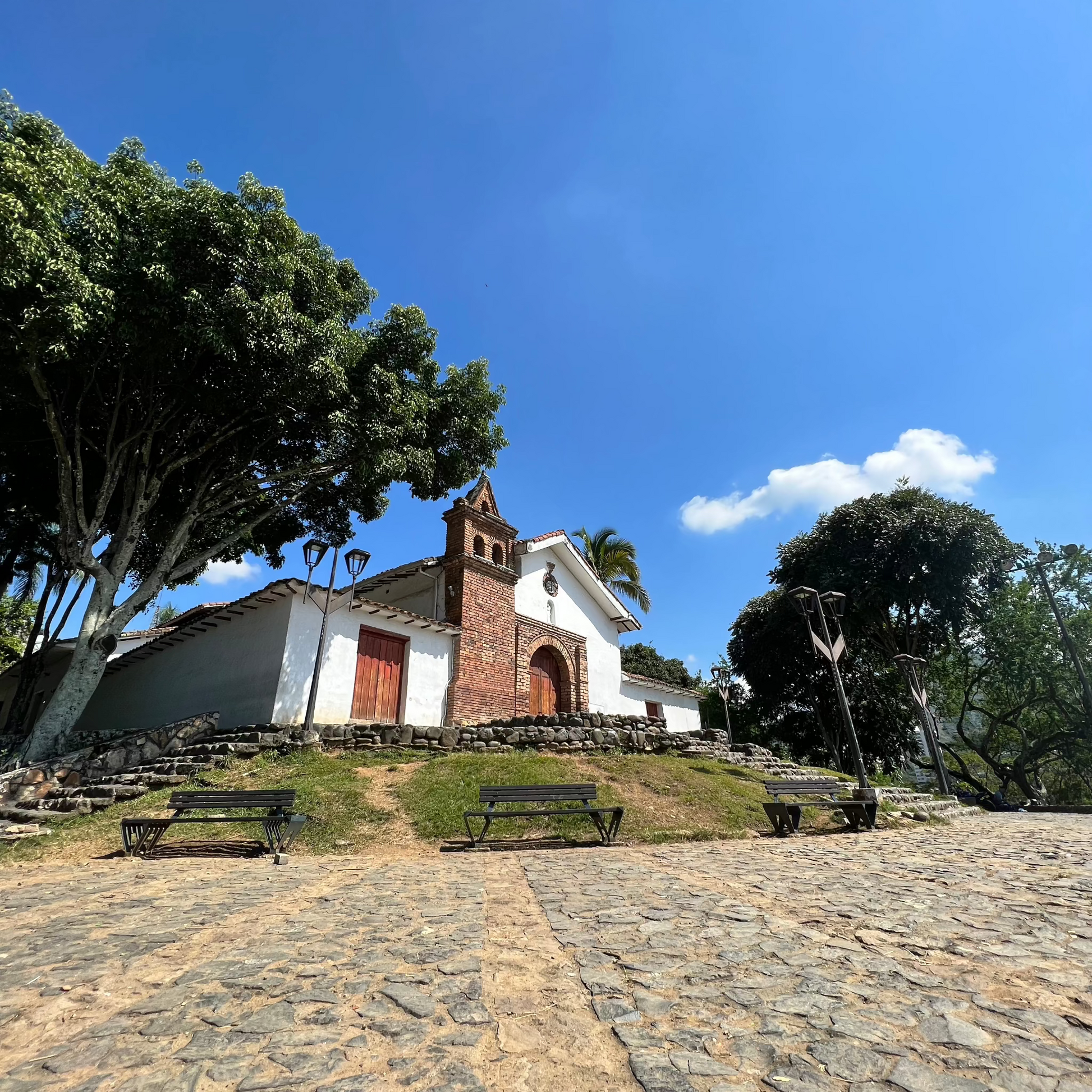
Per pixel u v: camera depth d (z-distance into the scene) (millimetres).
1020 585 26766
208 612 16328
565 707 20391
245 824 8758
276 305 11766
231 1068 2281
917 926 4203
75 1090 2139
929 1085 2104
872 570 25047
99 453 13352
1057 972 3223
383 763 11750
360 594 20047
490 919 4516
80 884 6137
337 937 4047
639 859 7402
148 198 11758
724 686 28406
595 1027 2613
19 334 10297
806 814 11164
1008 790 31297
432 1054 2381
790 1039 2486
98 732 14891
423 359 15766
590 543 32188
